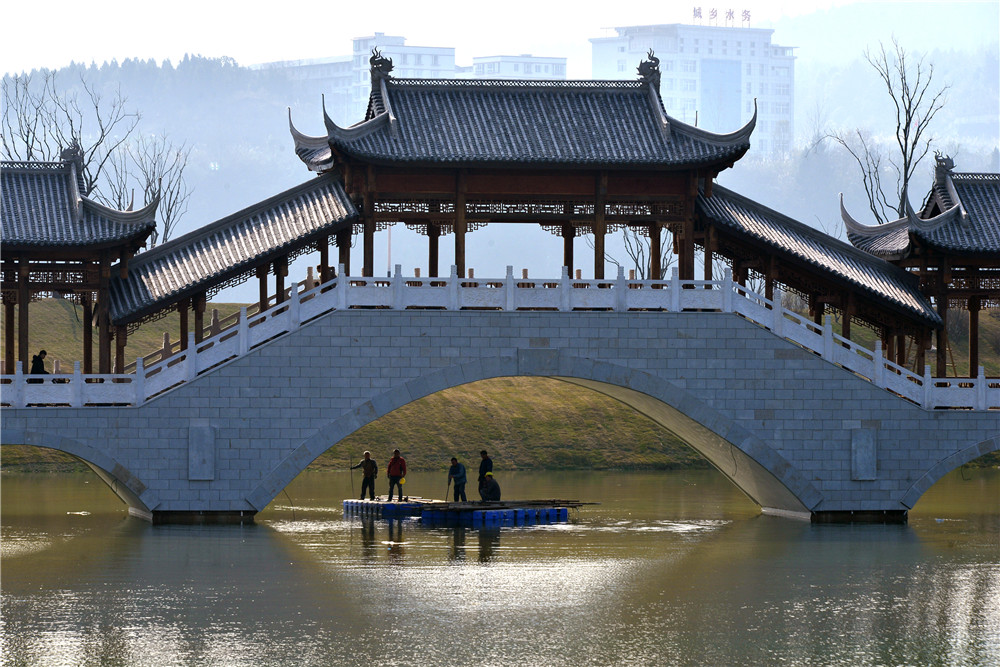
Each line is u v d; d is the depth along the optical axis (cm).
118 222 9756
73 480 14238
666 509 11388
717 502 12112
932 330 11031
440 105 10681
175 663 5338
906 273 11169
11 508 10962
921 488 10081
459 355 9694
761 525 9931
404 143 10100
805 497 10006
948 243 10588
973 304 11138
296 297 9581
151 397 9375
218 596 6688
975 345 11200
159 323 19588
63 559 7806
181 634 5834
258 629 5938
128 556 7931
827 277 10606
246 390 9456
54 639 5734
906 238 11319
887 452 10069
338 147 9844
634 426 17488
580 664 5381
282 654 5484
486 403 17650
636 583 7181
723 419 9919
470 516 10169
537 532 9481
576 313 9800
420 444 16425
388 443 16312
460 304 9750
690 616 6309
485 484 10812
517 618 6231
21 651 5522
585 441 16988
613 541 8925
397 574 7388
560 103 10856
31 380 9794
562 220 10450
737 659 5500
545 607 6488
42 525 9525
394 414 17000
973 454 10106
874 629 6062
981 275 11006
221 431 9425
